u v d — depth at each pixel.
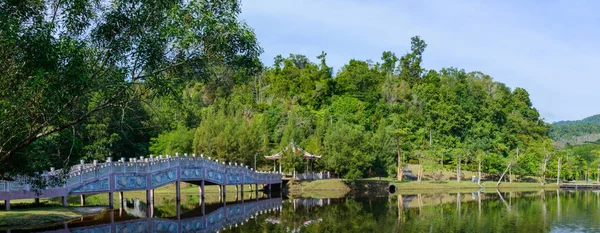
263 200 65.44
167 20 23.98
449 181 97.31
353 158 77.75
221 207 55.25
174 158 54.28
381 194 76.56
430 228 40.00
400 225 41.50
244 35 23.98
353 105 134.00
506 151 120.38
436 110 126.69
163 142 83.75
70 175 42.56
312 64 158.00
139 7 24.55
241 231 38.34
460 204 59.22
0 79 21.25
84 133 70.69
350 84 151.12
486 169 101.56
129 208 50.88
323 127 95.19
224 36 23.73
